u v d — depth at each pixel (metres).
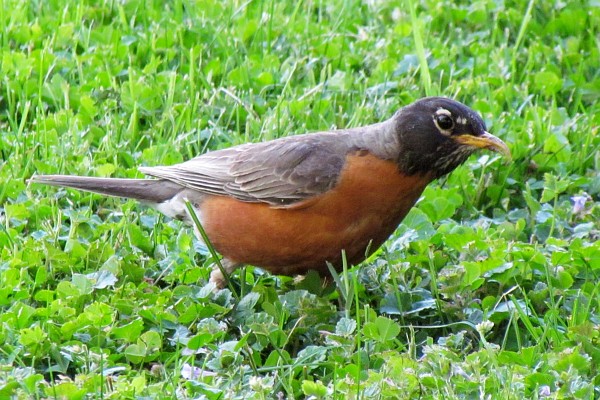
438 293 9.84
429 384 8.27
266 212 9.66
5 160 11.85
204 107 12.75
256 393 8.00
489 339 9.63
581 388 8.21
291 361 8.94
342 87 13.40
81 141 11.88
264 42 14.35
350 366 8.55
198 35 14.11
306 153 9.61
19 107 12.62
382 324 8.98
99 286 9.52
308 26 14.61
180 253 10.38
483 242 10.35
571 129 12.89
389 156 9.55
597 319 9.59
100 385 8.11
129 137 12.27
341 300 10.14
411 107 9.58
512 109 13.18
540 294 9.85
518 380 8.23
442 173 9.80
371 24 15.14
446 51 14.20
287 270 10.02
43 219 10.78
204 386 8.21
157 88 12.84
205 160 10.20
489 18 15.34
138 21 14.60
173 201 10.34
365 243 9.77
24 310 8.99
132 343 9.00
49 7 14.61
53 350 8.66
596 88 13.85
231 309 9.52
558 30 15.17
